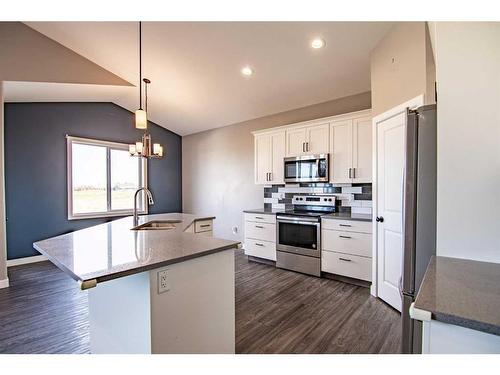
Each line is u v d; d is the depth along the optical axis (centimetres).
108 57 386
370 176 340
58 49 373
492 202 127
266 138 451
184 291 153
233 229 556
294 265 387
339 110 408
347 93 393
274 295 304
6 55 337
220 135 582
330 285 333
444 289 96
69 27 338
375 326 232
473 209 130
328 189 412
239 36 305
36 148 448
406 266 160
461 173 131
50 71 367
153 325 138
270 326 235
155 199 618
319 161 379
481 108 128
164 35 323
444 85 133
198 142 629
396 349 198
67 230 480
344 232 336
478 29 128
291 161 409
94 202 524
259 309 268
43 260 449
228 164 566
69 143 480
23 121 436
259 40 307
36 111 448
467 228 131
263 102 451
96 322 182
